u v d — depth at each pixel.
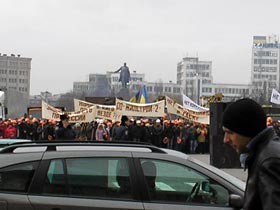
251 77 162.25
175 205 4.93
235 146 2.68
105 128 23.08
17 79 141.50
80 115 25.22
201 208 4.91
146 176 5.05
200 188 5.04
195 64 158.00
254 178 2.51
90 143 5.46
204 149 28.17
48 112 25.72
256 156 2.54
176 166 5.13
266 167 2.44
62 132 13.73
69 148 5.21
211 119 16.09
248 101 2.64
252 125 2.58
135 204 4.91
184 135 27.58
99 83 148.12
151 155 5.16
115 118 25.58
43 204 4.85
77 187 4.99
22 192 4.92
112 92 129.50
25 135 25.97
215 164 15.93
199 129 27.98
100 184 5.02
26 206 4.83
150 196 4.98
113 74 147.38
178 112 27.08
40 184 4.95
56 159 5.07
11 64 140.38
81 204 4.88
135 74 155.12
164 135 26.58
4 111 34.31
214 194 5.00
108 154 5.13
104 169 5.07
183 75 158.25
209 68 158.88
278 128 22.97
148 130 25.47
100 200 4.92
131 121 24.23
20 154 5.09
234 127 2.62
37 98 136.38
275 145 2.51
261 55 162.12
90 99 39.78
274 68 162.25
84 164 5.08
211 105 16.08
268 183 2.40
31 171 5.00
